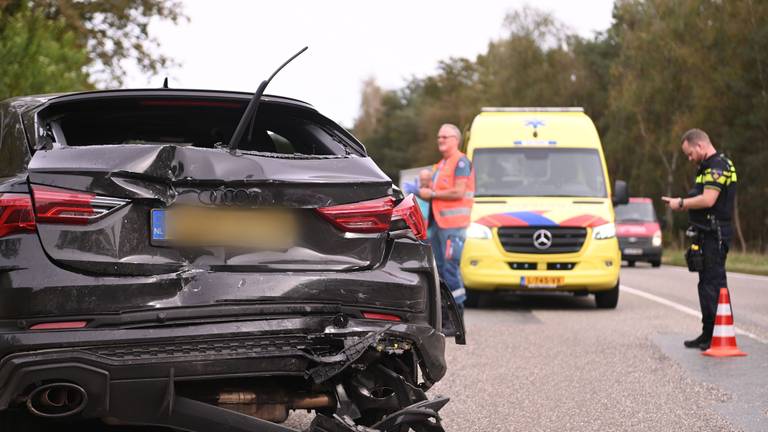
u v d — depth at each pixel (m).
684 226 98.31
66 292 8.87
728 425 14.07
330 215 9.79
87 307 8.89
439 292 10.72
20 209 8.98
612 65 115.19
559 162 33.53
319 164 9.98
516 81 147.38
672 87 95.19
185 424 9.23
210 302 9.14
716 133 85.25
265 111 11.28
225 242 9.41
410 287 10.05
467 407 15.36
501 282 30.64
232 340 9.18
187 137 11.98
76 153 9.31
